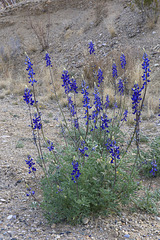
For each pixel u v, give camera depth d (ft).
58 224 10.41
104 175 10.78
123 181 11.51
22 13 56.24
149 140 18.66
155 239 9.55
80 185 10.50
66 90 13.24
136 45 36.63
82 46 42.22
